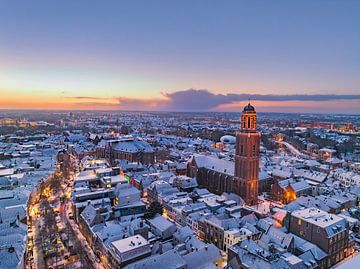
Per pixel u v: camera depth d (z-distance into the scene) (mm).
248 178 144625
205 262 84188
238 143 148250
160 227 105875
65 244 104688
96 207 123938
